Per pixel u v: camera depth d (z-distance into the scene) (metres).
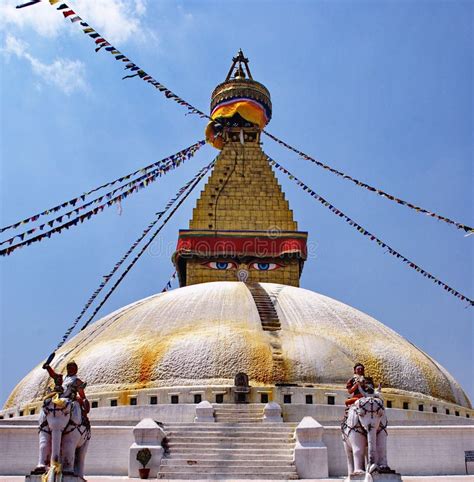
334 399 26.45
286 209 49.12
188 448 21.81
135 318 31.05
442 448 22.42
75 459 14.88
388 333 32.12
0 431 22.28
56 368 29.44
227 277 45.94
